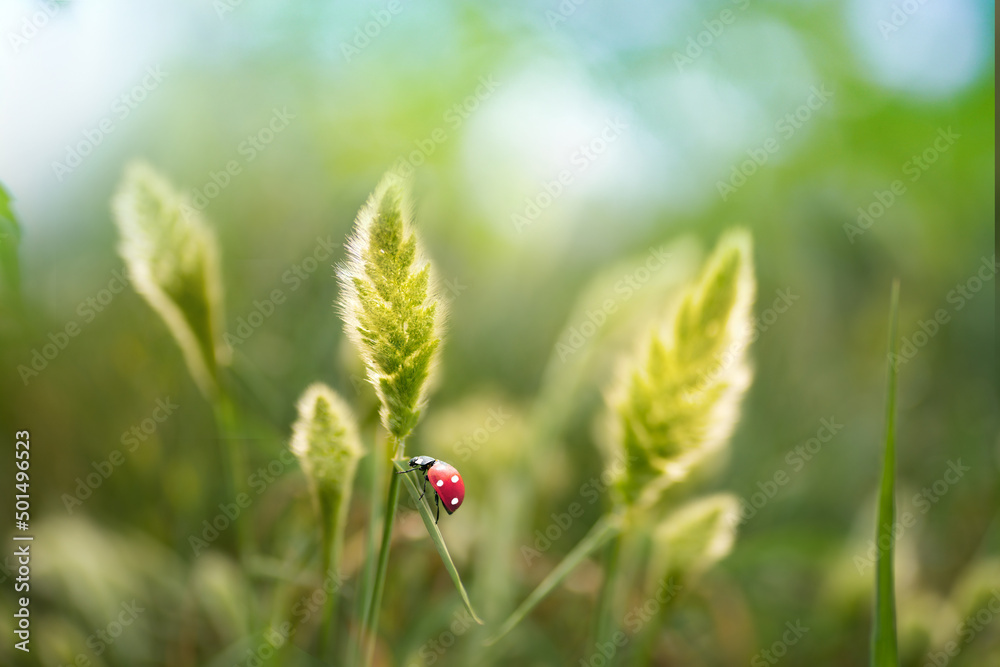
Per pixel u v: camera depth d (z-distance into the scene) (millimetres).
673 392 237
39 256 331
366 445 247
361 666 229
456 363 385
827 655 285
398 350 221
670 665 286
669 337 238
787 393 406
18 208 329
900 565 283
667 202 549
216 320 250
